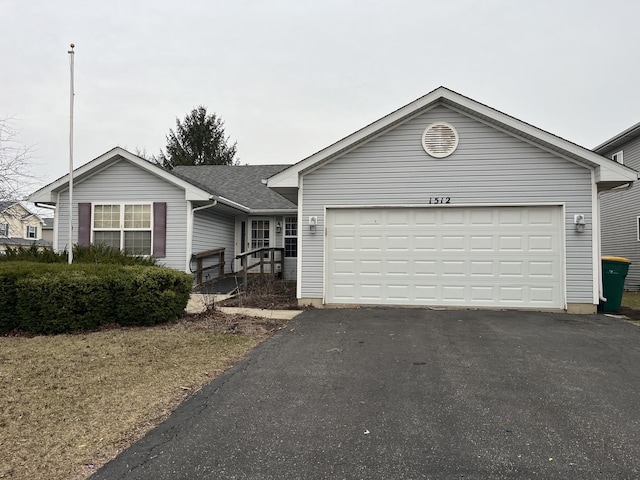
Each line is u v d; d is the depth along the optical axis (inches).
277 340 251.3
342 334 265.0
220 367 199.5
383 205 371.2
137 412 145.3
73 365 197.9
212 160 1456.7
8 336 260.7
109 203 484.4
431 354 218.7
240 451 118.4
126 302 285.6
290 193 423.2
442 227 366.3
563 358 211.9
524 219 357.4
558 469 109.0
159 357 213.2
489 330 274.4
